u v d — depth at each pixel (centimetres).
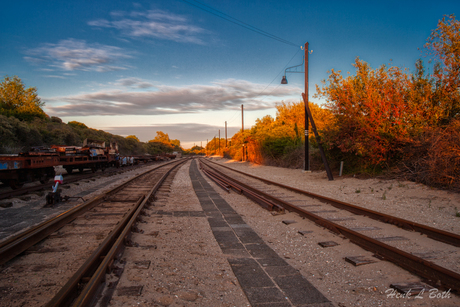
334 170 1736
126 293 324
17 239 459
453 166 908
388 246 434
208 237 571
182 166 3662
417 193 929
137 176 1727
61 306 274
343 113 1437
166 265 417
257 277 382
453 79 1127
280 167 2766
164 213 783
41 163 1222
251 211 828
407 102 1237
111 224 632
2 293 327
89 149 2000
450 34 1100
